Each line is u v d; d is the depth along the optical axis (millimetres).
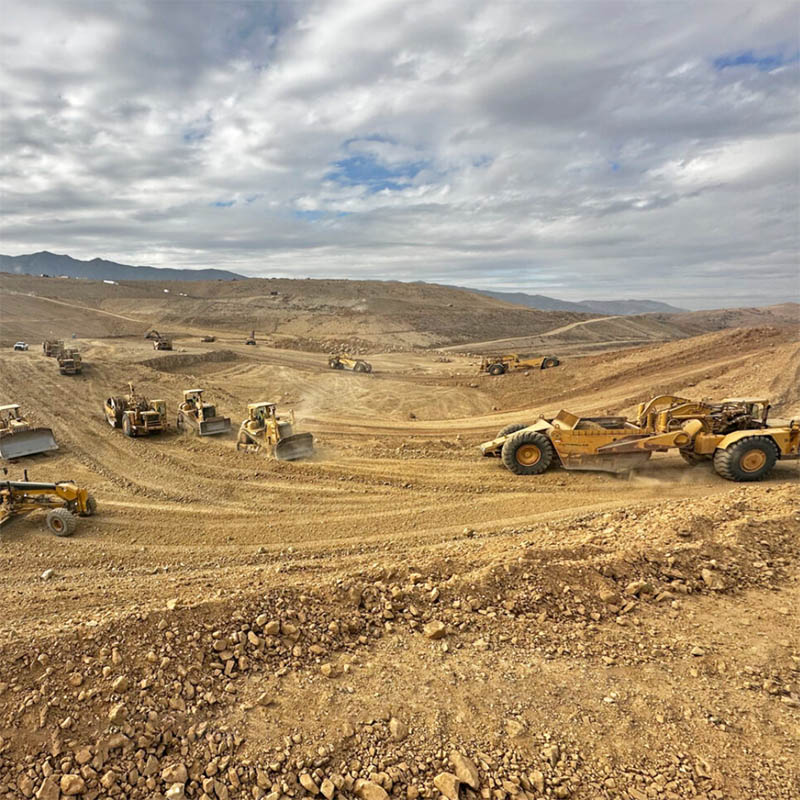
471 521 9414
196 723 3723
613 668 4344
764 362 22328
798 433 10578
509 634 4840
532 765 3406
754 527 6707
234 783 3270
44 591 7090
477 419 22547
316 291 143625
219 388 29891
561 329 115250
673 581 5641
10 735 3516
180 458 14797
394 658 4527
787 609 5102
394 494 11219
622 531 7359
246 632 4645
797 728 3613
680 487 10609
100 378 29406
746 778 3250
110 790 3225
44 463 14453
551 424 12469
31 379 27875
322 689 4098
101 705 3738
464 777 3273
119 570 8023
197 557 8469
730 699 3936
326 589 5406
